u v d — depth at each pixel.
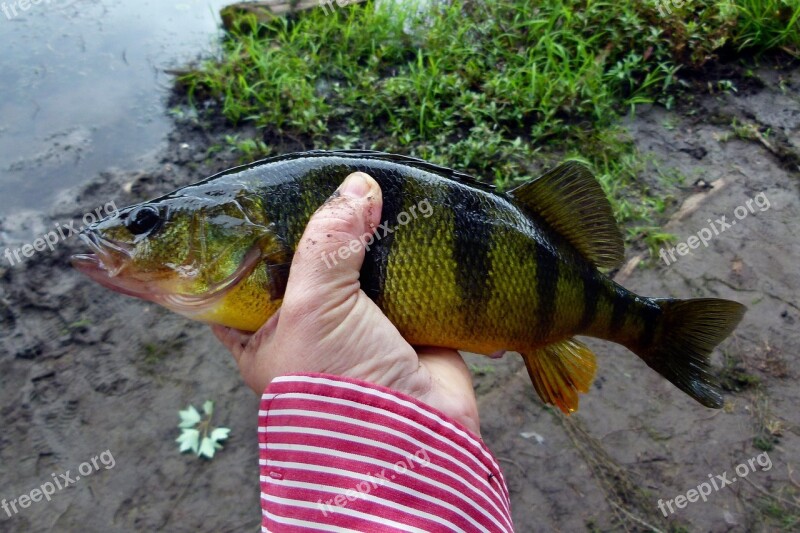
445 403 0.22
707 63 0.66
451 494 0.17
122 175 0.58
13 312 0.48
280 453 0.18
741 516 0.38
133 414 0.43
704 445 0.41
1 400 0.44
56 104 0.65
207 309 0.25
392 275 0.24
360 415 0.18
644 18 0.68
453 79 0.63
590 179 0.26
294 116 0.62
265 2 0.74
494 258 0.25
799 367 0.44
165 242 0.25
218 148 0.60
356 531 0.16
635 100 0.62
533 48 0.66
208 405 0.44
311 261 0.21
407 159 0.25
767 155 0.58
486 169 0.57
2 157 0.59
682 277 0.49
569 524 0.38
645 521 0.38
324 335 0.21
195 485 0.40
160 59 0.70
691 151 0.59
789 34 0.67
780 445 0.40
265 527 0.17
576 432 0.42
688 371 0.28
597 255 0.27
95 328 0.48
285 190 0.24
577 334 0.27
